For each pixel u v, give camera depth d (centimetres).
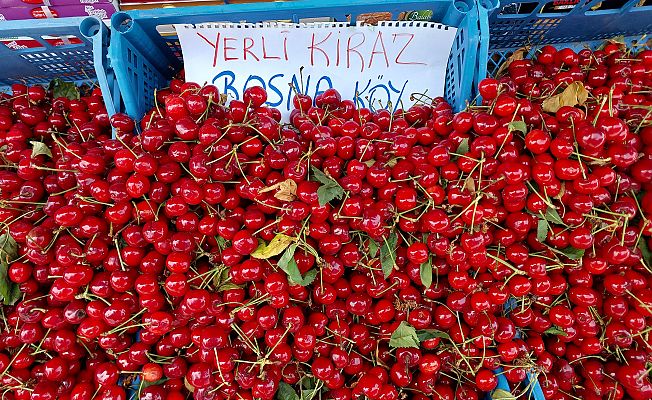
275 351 139
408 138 146
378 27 175
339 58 181
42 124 179
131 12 167
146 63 186
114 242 136
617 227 145
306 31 175
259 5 168
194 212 138
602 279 159
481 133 140
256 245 131
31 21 164
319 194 128
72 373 151
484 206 134
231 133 138
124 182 132
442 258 146
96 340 150
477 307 139
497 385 152
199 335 135
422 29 176
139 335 147
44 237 134
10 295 142
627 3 207
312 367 143
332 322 145
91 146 158
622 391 158
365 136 145
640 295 150
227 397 143
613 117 139
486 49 169
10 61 202
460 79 181
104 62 167
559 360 161
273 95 182
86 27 167
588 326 151
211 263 143
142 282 130
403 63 184
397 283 146
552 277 148
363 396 148
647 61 189
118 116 157
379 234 135
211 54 178
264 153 137
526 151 146
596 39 233
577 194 137
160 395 143
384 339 151
